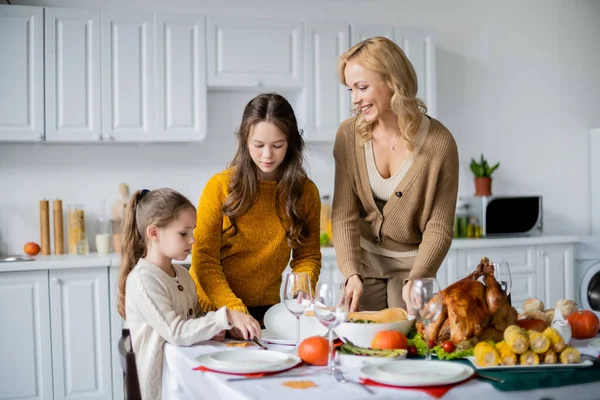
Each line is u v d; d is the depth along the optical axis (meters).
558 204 5.25
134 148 4.31
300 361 1.58
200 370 1.58
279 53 4.19
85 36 3.89
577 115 5.31
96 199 4.24
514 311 1.67
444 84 4.91
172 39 4.01
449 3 4.92
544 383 1.41
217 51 4.09
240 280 2.20
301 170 2.19
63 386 3.73
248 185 2.09
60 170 4.18
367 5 4.72
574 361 1.52
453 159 2.28
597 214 5.30
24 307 3.67
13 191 4.12
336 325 1.54
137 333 1.93
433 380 1.38
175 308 1.99
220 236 2.13
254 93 4.49
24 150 4.12
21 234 4.13
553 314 1.86
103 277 3.79
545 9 5.19
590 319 1.83
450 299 1.65
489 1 5.03
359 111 2.30
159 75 4.00
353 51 2.17
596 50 5.36
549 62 5.21
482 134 5.02
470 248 4.39
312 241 2.28
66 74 3.87
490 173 4.80
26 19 3.80
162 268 2.01
